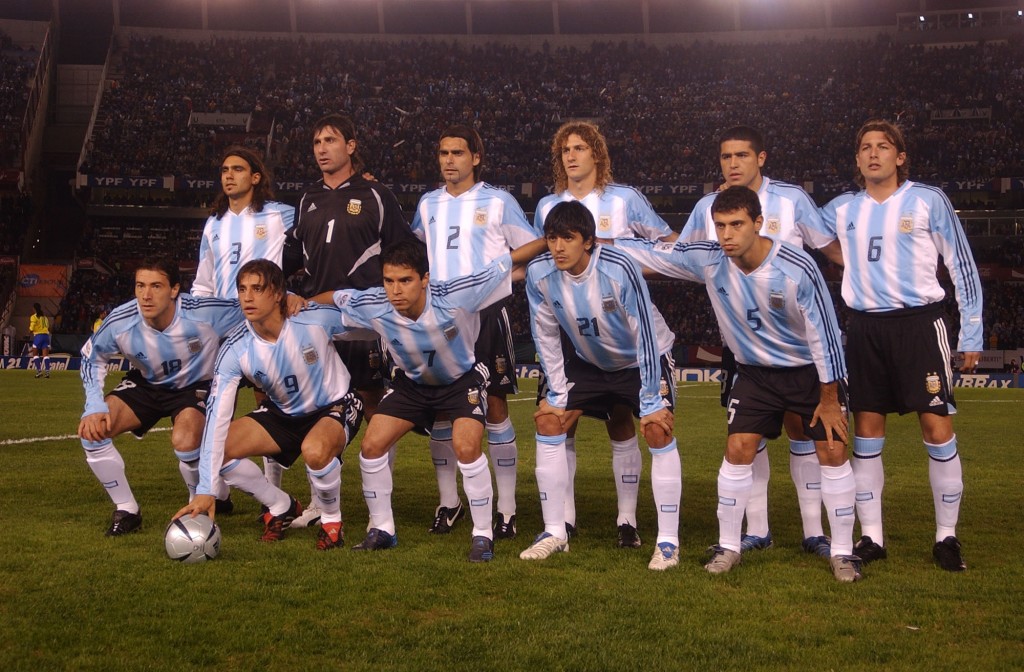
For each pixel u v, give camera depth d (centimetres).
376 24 3862
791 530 527
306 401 482
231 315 523
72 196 3328
